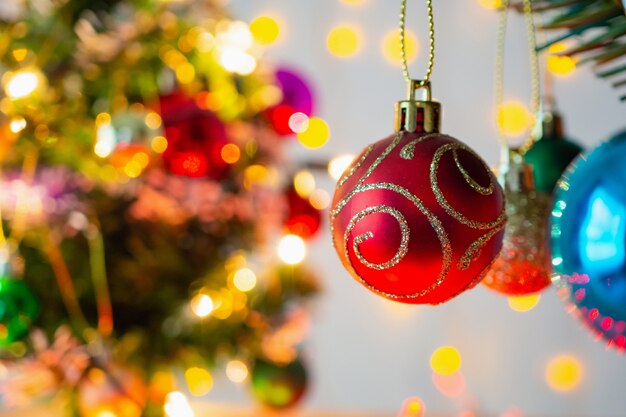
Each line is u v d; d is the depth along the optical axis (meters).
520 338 1.41
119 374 0.79
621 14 0.48
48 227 0.76
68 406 0.82
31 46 0.75
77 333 0.79
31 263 0.78
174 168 0.75
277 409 0.94
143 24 0.78
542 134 0.56
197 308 0.82
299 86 0.86
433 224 0.45
